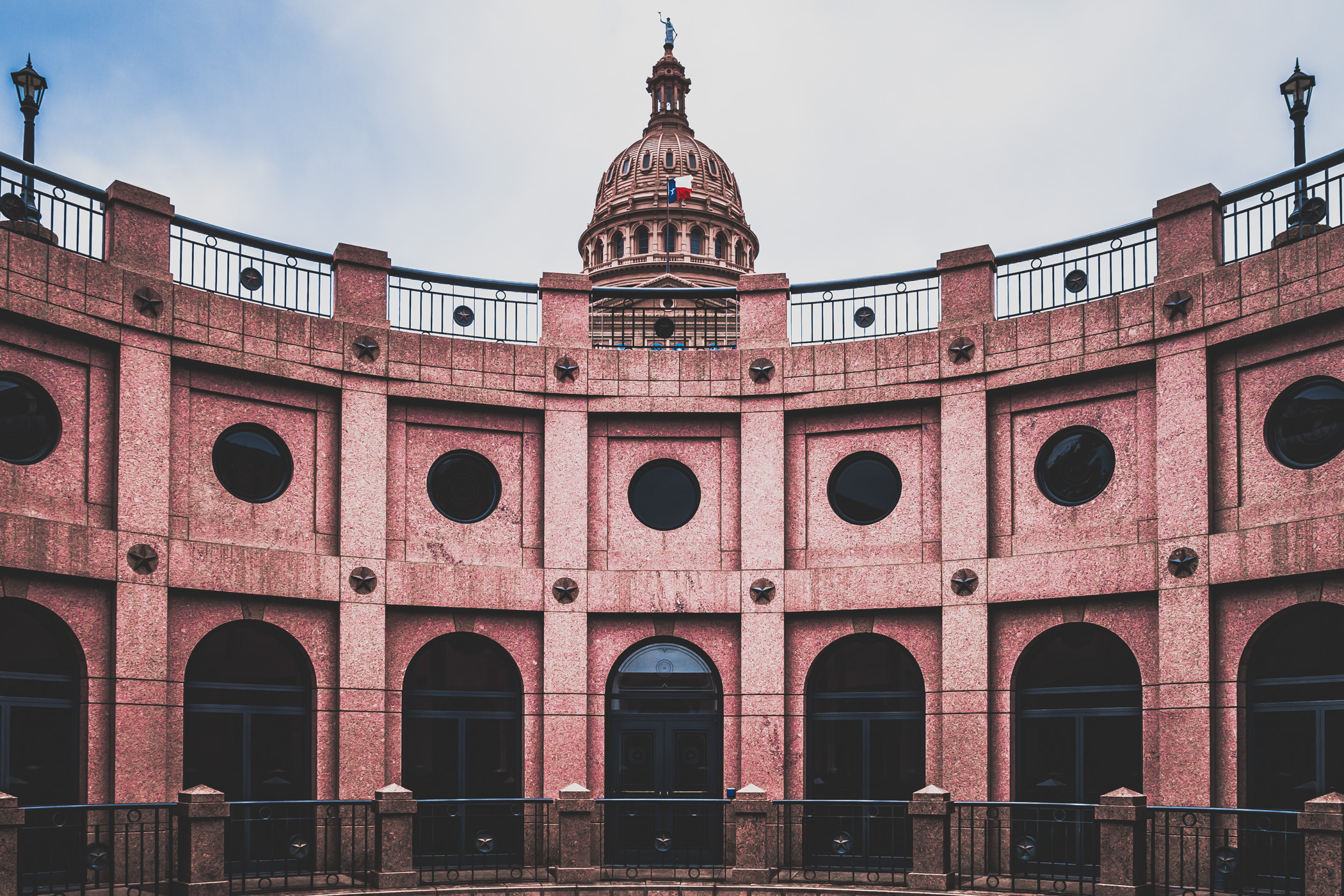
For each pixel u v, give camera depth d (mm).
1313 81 15094
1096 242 15984
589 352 17609
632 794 16812
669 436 17688
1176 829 13859
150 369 14602
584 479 17281
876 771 16328
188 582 14547
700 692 17094
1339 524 12922
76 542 13547
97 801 13508
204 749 14680
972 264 16734
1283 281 13805
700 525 17484
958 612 15938
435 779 16250
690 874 15031
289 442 16016
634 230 76375
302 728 15570
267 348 15688
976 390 16391
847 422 17281
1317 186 14023
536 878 14797
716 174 80562
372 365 16531
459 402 17016
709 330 23672
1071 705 15312
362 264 16766
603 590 17016
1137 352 15133
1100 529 15328
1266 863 13266
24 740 13156
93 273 14148
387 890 13430
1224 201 14883
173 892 12539
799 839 16188
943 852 13484
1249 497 14086
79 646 13617
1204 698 13883
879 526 16906
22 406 13656
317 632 15688
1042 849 15031
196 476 15094
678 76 84250
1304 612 13492
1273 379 14039
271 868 13680
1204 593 14055
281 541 15680
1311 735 13195
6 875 10867
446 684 16594
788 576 16906
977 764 15469
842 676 16844
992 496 16328
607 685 17031
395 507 16594
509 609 16688
